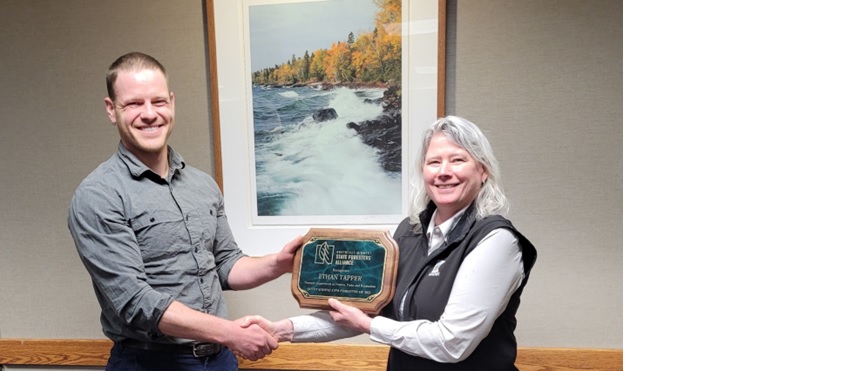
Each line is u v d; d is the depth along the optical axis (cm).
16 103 182
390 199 173
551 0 162
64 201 184
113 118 126
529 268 112
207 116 176
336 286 119
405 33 165
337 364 178
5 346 190
